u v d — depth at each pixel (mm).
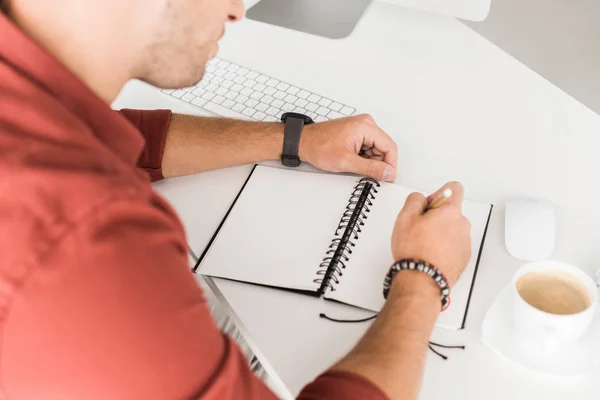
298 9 1253
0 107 426
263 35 1188
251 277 739
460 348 658
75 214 408
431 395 623
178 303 444
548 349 626
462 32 1166
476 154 899
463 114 975
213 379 467
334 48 1143
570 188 834
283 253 764
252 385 509
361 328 687
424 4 1076
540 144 909
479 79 1049
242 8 714
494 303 683
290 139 889
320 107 1006
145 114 931
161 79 623
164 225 463
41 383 426
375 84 1051
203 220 831
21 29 474
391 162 869
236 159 899
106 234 412
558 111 969
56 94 465
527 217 768
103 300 407
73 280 400
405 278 666
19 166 407
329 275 730
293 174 880
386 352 609
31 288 396
